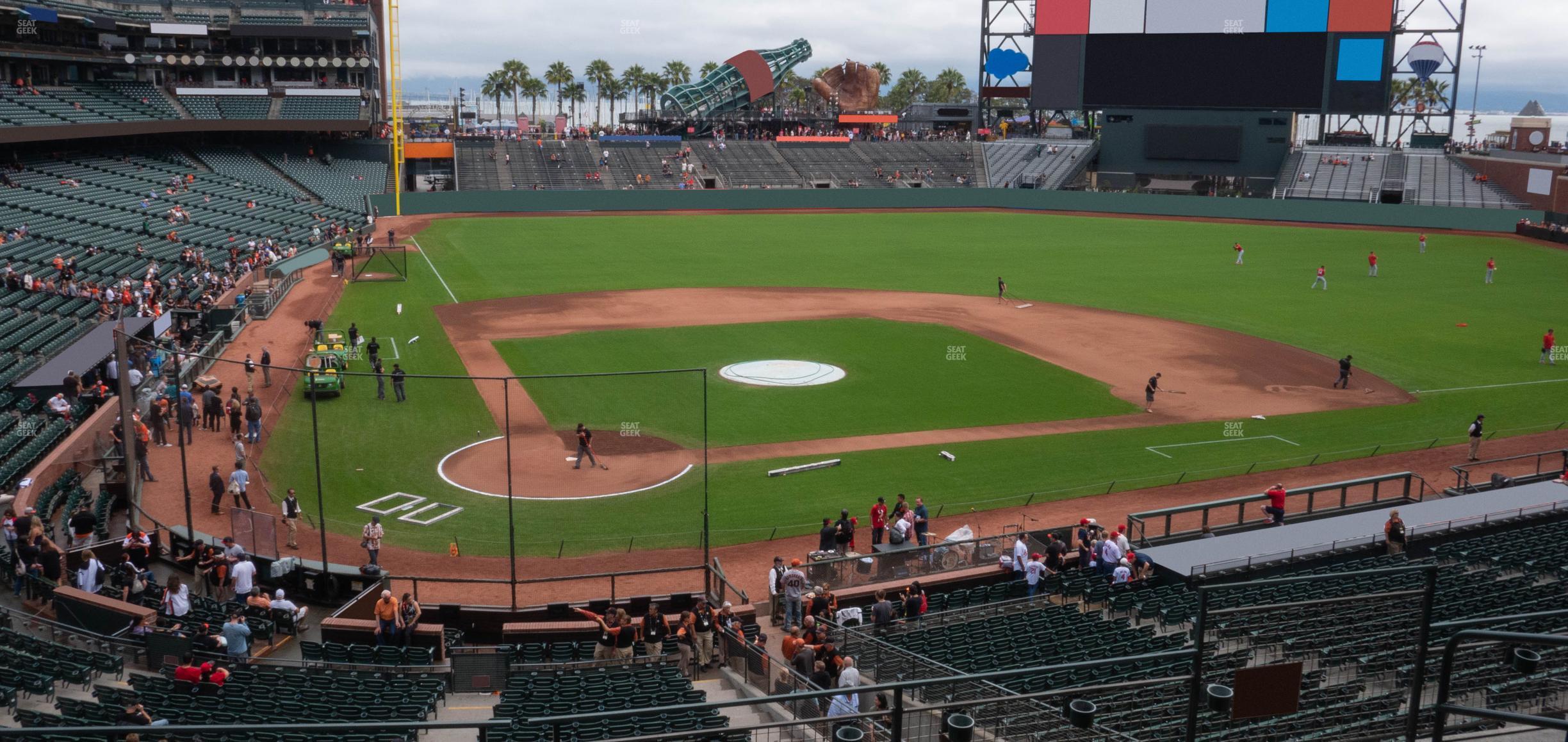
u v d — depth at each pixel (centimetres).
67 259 5697
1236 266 7762
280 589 2417
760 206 11519
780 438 3788
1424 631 801
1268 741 1364
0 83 8144
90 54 9238
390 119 14350
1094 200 11306
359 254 7625
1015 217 10875
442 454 3534
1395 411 4225
